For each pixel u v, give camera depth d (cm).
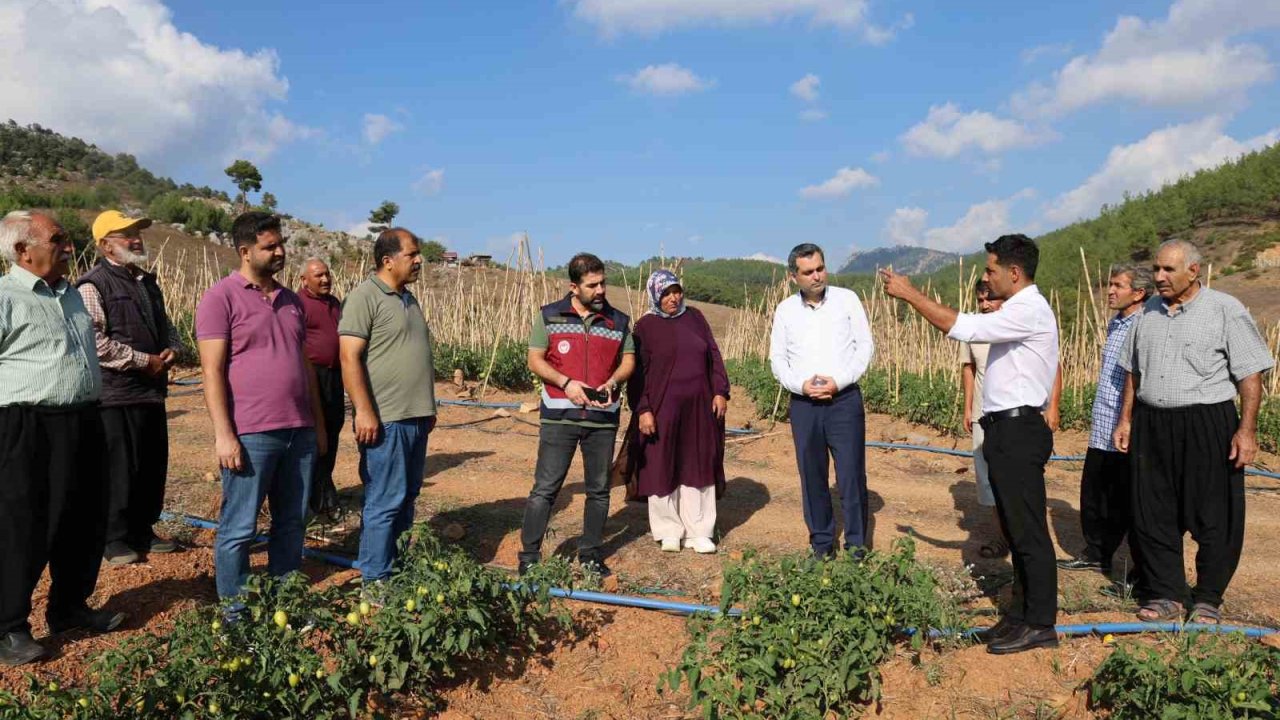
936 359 1278
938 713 374
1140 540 466
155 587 461
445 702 389
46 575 465
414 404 460
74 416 385
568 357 509
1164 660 386
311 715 350
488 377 1185
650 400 561
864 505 522
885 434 1029
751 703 368
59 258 385
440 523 619
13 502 362
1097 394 546
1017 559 417
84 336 396
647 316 576
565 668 424
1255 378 434
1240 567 560
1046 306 410
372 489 458
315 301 584
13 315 366
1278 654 358
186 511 592
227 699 327
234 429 397
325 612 369
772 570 436
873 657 384
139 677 357
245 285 404
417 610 383
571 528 620
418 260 459
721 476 584
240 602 379
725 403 582
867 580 405
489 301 1429
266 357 405
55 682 313
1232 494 444
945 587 497
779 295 1545
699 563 550
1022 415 411
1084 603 471
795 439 530
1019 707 376
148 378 486
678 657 434
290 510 428
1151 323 468
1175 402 448
